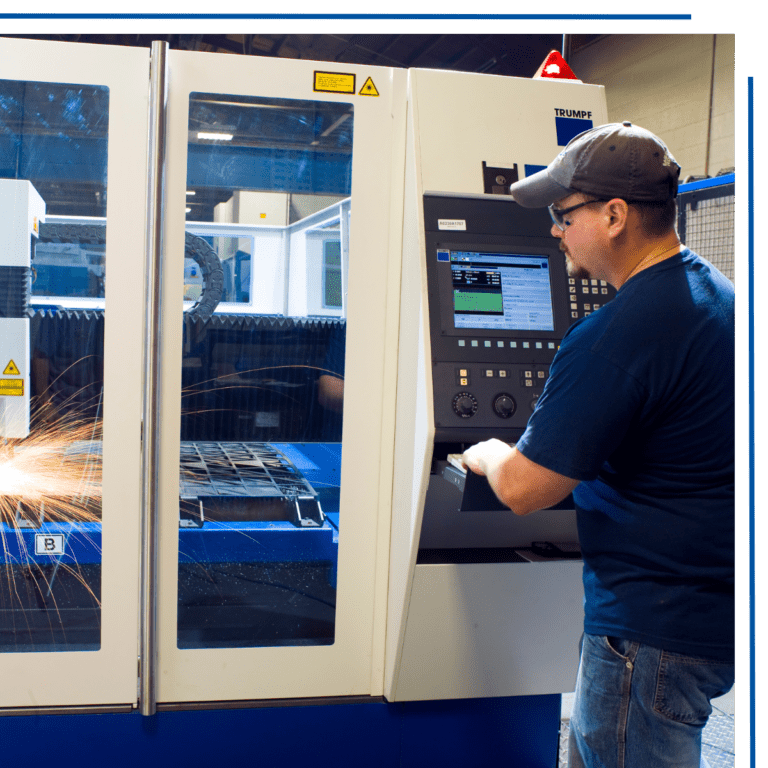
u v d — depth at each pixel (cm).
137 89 158
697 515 108
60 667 166
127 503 164
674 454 109
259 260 169
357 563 174
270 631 175
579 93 170
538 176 125
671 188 114
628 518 112
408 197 163
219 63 160
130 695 169
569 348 111
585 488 122
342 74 165
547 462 108
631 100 498
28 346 162
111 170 158
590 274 124
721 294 113
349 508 172
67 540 167
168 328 162
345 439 171
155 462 159
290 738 173
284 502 174
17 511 165
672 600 108
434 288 151
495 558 171
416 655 170
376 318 170
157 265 156
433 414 145
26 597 166
